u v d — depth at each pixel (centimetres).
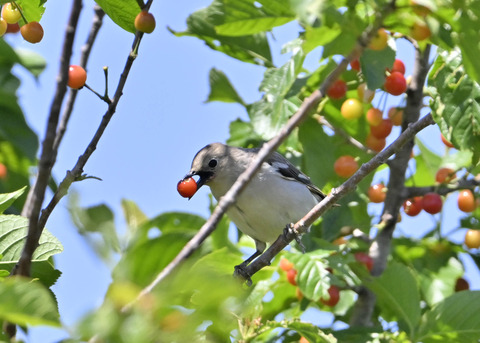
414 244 1511
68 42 774
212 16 754
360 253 1347
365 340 1162
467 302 1130
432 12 683
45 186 767
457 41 702
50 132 772
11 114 1228
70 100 1059
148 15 915
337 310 1526
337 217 1465
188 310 491
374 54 922
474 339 1122
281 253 1405
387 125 1381
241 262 1189
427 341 1144
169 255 580
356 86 1413
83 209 547
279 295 1391
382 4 689
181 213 902
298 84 1345
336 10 667
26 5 1020
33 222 761
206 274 480
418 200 1458
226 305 493
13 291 487
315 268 1220
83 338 462
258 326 1047
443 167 1605
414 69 1420
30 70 1359
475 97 1119
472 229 1493
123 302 475
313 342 1047
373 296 1401
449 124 1127
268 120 1346
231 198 666
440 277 1471
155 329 478
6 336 641
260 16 740
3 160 1371
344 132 1441
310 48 692
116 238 546
